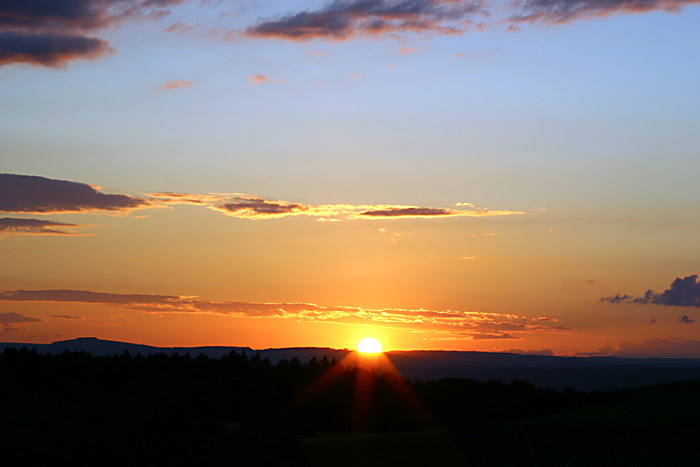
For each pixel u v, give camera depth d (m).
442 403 105.38
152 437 37.28
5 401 38.81
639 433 56.44
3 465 34.66
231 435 40.03
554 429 59.72
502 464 48.91
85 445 35.97
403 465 50.84
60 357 96.19
